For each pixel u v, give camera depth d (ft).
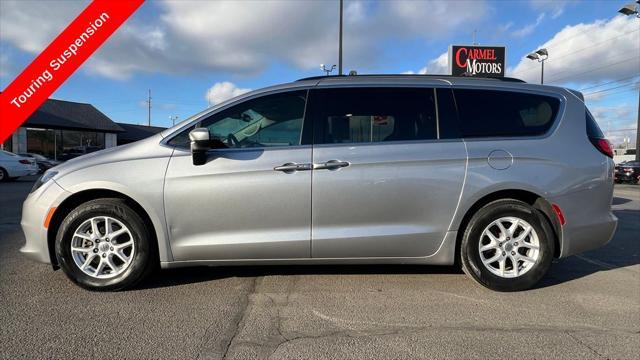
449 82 13.44
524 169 12.71
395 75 13.65
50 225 12.46
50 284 13.11
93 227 12.41
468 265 12.84
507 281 12.77
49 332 10.11
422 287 13.32
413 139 12.76
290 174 12.35
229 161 12.37
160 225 12.31
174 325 10.57
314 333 10.27
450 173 12.58
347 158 12.44
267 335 10.14
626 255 17.57
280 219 12.42
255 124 12.83
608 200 13.33
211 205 12.30
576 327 10.75
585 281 14.15
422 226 12.65
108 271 12.65
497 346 9.75
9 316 10.93
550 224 13.07
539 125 13.17
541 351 9.55
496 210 12.64
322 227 12.51
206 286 13.20
